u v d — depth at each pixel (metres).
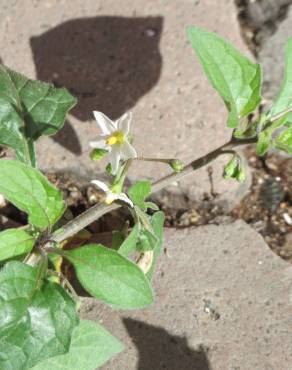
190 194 0.21
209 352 0.19
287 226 0.21
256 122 0.15
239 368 0.18
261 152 0.15
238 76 0.16
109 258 0.15
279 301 0.19
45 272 0.16
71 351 0.17
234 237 0.20
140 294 0.15
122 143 0.15
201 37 0.16
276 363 0.18
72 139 0.21
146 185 0.15
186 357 0.18
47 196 0.15
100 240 0.20
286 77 0.16
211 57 0.16
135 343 0.18
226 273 0.20
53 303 0.15
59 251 0.16
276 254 0.20
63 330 0.15
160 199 0.21
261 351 0.19
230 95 0.16
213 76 0.16
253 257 0.20
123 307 0.15
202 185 0.21
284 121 0.15
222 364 0.18
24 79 0.19
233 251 0.20
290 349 0.19
